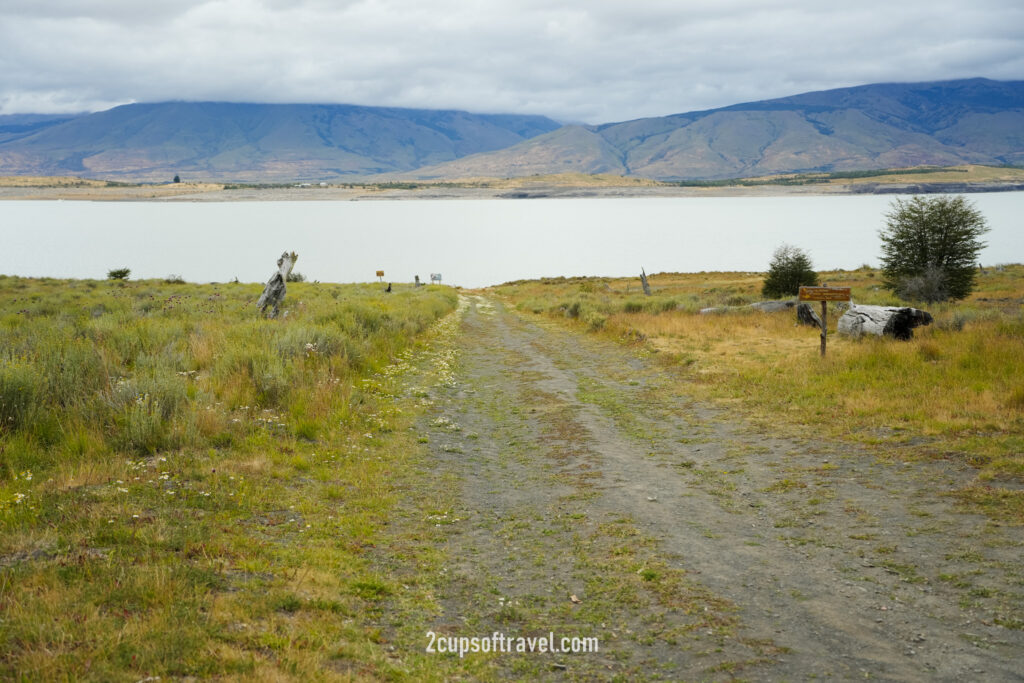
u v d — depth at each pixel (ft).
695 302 129.59
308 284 173.47
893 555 21.30
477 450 38.37
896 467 29.58
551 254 436.76
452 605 19.83
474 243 519.19
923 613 17.74
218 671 14.21
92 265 336.08
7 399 31.09
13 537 19.52
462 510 28.27
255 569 19.85
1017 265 210.38
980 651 15.81
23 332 50.93
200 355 48.08
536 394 53.83
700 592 19.94
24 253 389.39
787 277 146.82
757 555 22.29
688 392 50.57
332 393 44.06
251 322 65.36
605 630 18.16
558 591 20.63
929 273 115.65
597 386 56.13
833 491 27.66
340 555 22.20
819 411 40.70
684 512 26.91
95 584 16.97
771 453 34.14
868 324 64.90
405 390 53.36
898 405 38.78
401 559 22.88
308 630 16.78
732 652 16.60
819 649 16.48
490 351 80.74
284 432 36.42
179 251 427.74
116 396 34.30
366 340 67.41
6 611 15.35
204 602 17.08
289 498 27.40
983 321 64.03
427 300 130.82
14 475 25.30
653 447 37.40
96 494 24.23
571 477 32.60
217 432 33.71
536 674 16.16
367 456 34.91
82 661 13.78
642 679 15.70
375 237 573.74
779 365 55.26
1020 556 20.20
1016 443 29.91
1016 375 41.32
